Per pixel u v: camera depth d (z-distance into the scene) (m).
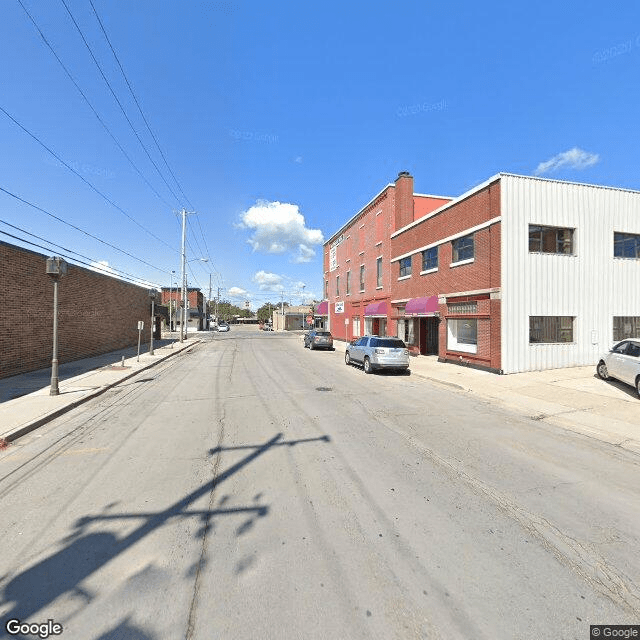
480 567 3.27
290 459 5.80
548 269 15.42
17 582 3.04
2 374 13.22
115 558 3.35
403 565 3.27
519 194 15.07
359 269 32.78
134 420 8.18
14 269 13.86
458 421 8.23
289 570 3.19
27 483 4.95
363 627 2.60
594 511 4.30
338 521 4.00
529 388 11.98
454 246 18.14
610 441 7.03
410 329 23.03
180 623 2.62
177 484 4.89
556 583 3.08
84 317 20.36
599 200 16.30
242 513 4.15
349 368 17.44
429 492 4.71
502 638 2.53
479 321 16.14
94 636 2.51
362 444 6.54
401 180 24.91
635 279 16.89
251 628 2.58
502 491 4.78
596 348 16.11
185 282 40.28
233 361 20.64
